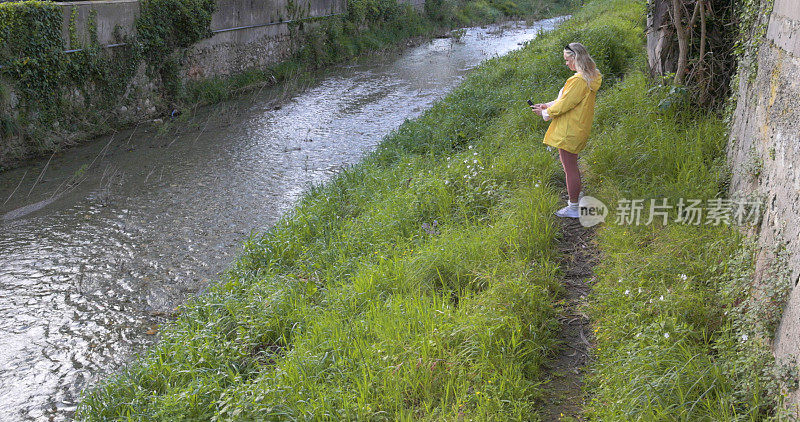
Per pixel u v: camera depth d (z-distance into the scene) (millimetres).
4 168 10570
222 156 11188
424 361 4062
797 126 3541
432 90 16203
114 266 7090
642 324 4047
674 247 4910
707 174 5918
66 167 10695
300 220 7449
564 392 3883
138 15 13789
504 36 26922
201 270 6949
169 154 11352
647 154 6574
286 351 4785
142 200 9086
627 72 11625
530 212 5980
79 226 8211
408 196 7191
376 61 21266
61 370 5289
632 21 17250
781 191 3725
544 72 12492
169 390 4379
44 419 4719
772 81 4395
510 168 7301
